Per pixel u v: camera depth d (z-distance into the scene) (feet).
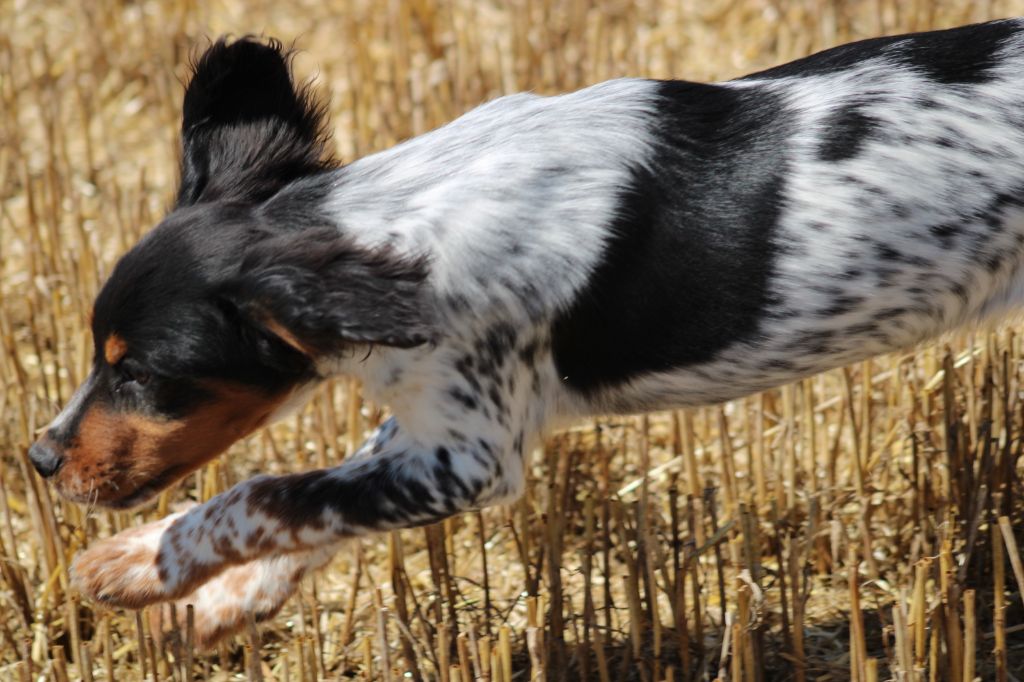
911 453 33.32
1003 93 25.62
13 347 36.06
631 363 26.16
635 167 25.58
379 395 25.80
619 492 33.24
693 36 54.85
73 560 28.66
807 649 29.27
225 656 29.71
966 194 25.27
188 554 26.37
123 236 41.63
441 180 25.62
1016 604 29.63
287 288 23.47
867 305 25.70
